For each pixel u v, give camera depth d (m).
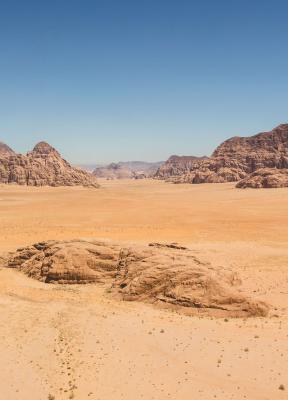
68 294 39.09
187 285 35.59
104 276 43.72
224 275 39.91
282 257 56.34
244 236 73.88
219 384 23.44
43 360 25.95
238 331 30.12
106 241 47.09
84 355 26.44
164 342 28.19
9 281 43.44
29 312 32.75
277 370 24.69
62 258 44.62
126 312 33.50
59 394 22.70
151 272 37.59
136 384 23.45
